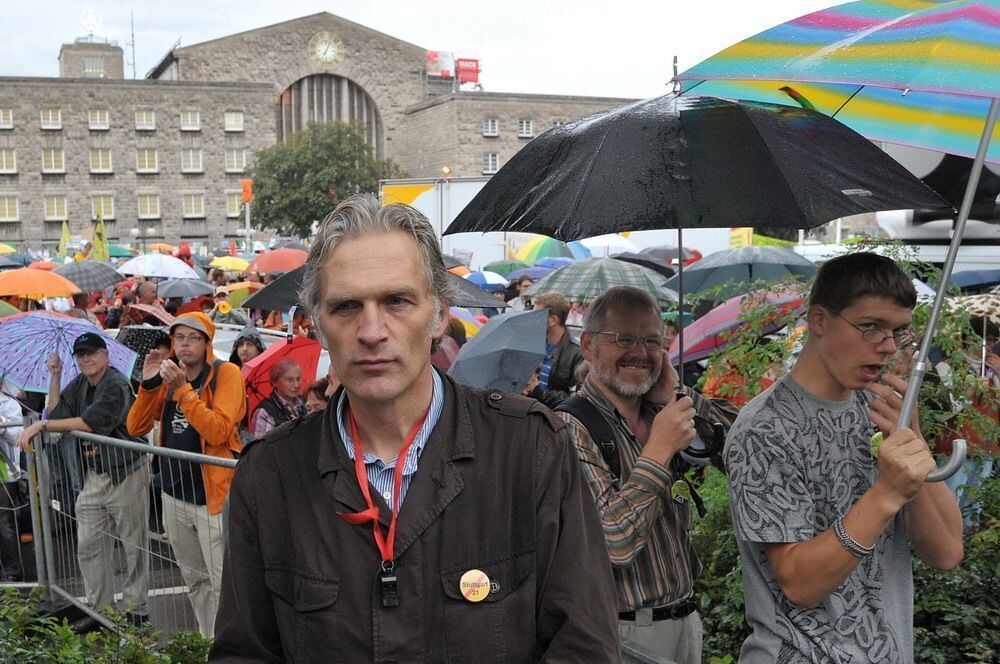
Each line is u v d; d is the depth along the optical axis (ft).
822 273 7.75
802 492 7.60
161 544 18.88
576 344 26.35
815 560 7.20
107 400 20.20
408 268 5.96
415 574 5.76
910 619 7.92
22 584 20.52
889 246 14.87
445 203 67.72
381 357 5.86
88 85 204.85
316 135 175.83
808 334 7.94
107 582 19.19
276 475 6.18
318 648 5.79
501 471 5.97
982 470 13.52
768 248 31.09
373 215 6.09
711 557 14.79
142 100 208.85
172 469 18.45
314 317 6.16
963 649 12.98
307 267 6.19
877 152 8.85
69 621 19.48
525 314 22.57
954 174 12.97
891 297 7.43
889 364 11.27
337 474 6.00
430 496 5.87
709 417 10.45
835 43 6.58
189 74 221.46
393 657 5.68
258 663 6.12
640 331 9.71
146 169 209.97
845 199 8.30
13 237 203.00
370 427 6.10
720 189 8.09
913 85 5.81
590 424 9.66
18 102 201.16
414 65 235.81
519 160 9.25
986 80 5.68
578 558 5.95
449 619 5.72
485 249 75.15
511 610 5.81
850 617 7.57
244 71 224.53
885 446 7.05
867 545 7.07
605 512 8.82
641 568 9.58
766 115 8.63
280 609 5.99
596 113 9.23
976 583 13.67
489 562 5.83
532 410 6.18
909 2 6.97
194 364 18.71
